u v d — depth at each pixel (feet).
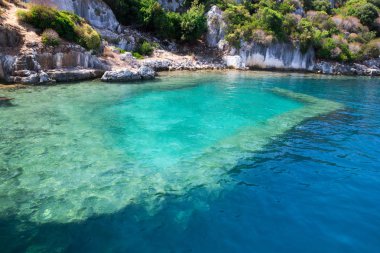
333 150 44.88
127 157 38.88
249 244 23.86
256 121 59.00
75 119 52.75
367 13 207.31
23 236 23.39
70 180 32.07
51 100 63.62
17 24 84.69
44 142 41.91
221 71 133.69
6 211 26.30
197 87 90.89
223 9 163.73
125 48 127.34
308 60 160.25
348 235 25.41
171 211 27.58
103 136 45.78
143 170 35.45
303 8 213.25
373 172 37.68
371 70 166.40
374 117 65.98
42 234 23.70
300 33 158.20
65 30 90.74
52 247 22.40
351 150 45.14
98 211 26.86
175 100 72.13
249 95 84.43
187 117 58.90
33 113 54.19
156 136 47.39
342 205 29.96
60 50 84.94
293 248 23.66
